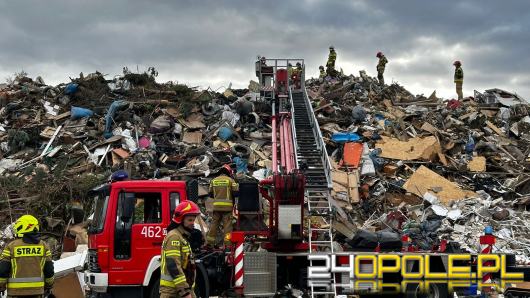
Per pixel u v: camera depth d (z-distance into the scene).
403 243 14.72
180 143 25.31
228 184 14.27
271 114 29.62
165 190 12.27
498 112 33.12
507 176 24.86
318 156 22.77
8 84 29.61
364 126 28.55
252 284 12.62
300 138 24.98
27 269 9.48
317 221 17.67
